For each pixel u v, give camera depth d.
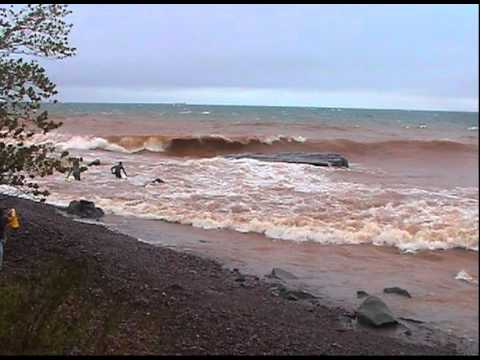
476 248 14.88
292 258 13.88
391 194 22.47
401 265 13.59
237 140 41.94
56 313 7.49
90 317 7.95
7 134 10.48
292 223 16.97
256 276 12.31
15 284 8.46
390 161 38.41
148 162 29.75
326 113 126.38
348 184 25.09
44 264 9.76
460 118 114.69
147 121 56.44
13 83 9.91
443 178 28.88
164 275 10.91
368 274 12.90
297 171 28.06
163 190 21.55
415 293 11.77
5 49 10.36
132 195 20.42
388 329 9.90
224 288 10.96
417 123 84.62
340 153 42.34
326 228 16.47
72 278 8.80
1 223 9.38
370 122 80.19
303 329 9.22
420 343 9.39
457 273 13.02
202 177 24.83
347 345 8.80
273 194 21.45
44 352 6.19
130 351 7.21
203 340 8.10
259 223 16.72
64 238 11.63
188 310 9.12
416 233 16.08
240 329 8.69
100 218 17.03
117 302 8.94
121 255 11.57
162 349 7.54
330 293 11.60
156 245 14.23
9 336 6.25
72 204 17.23
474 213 18.64
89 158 31.66
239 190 22.05
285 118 83.56
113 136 39.19
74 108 99.62
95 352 6.73
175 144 39.69
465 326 10.20
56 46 10.71
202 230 16.23
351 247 14.98
